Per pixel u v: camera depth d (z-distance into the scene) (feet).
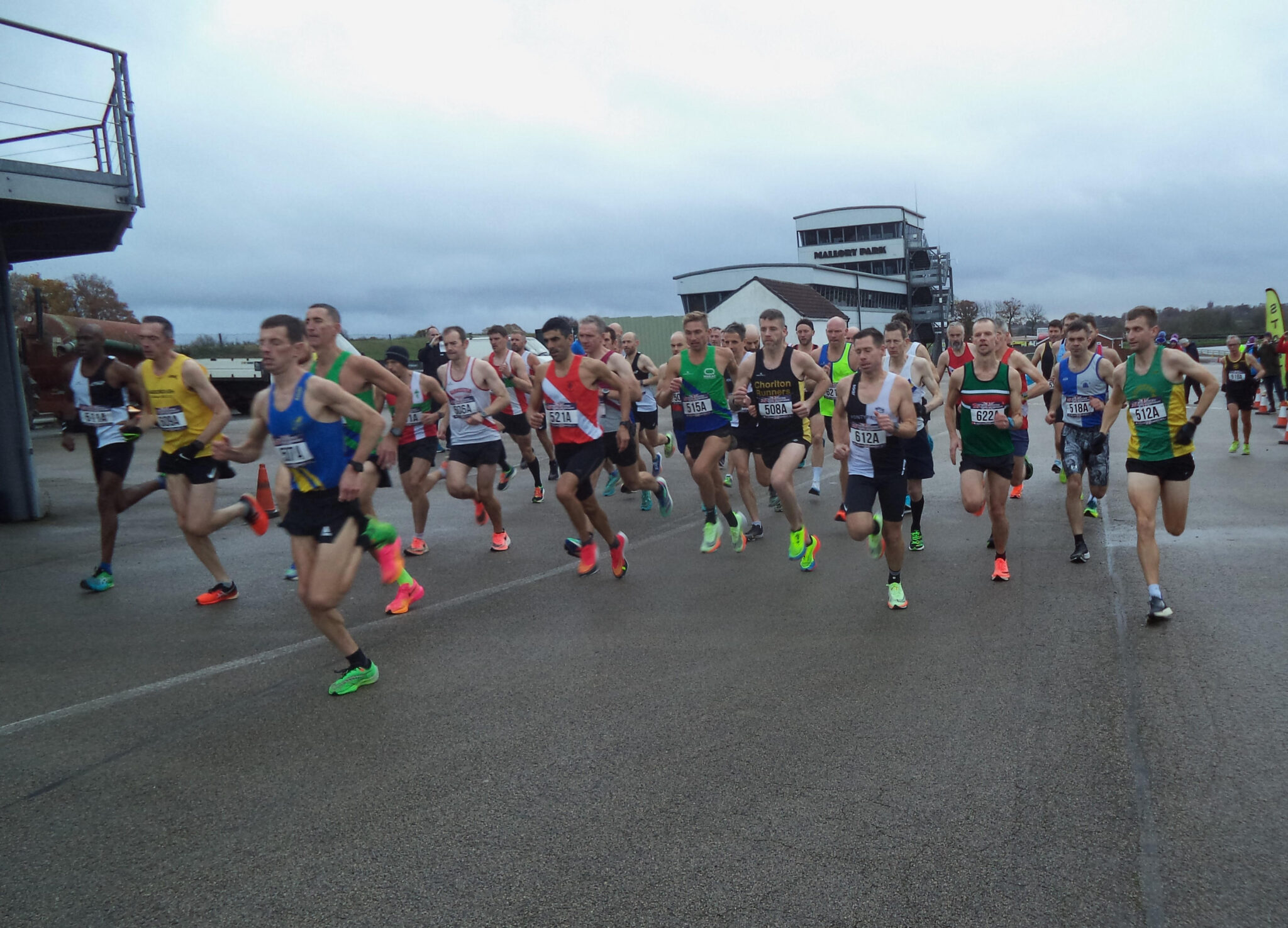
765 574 22.20
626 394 22.18
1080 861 9.12
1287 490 31.76
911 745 11.98
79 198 29.94
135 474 46.42
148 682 15.46
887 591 20.24
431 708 13.85
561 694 14.30
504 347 34.37
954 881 8.82
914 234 242.17
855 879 8.93
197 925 8.54
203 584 22.82
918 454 23.30
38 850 10.01
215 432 20.07
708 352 24.14
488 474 24.99
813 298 180.04
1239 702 13.07
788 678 14.70
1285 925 8.02
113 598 21.45
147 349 19.52
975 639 16.48
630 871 9.21
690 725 12.89
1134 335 17.26
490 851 9.69
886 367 24.99
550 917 8.48
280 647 17.33
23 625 19.24
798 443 22.62
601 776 11.36
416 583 20.07
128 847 10.02
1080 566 21.86
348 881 9.19
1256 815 9.91
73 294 141.79
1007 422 19.79
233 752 12.45
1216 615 17.39
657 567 23.35
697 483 24.02
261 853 9.79
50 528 31.42
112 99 31.12
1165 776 10.87
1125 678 14.21
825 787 10.87
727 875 9.07
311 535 14.55
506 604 20.04
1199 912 8.24
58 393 61.72
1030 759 11.45
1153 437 17.51
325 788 11.30
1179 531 18.21
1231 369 42.63
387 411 24.75
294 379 14.26
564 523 30.63
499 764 11.82
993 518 20.59
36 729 13.48
